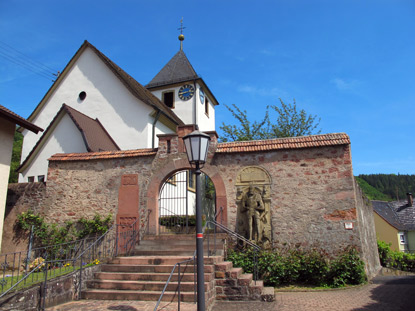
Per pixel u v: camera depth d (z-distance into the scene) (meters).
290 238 10.69
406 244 36.78
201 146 6.82
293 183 11.06
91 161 12.91
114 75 19.61
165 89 27.20
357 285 9.63
